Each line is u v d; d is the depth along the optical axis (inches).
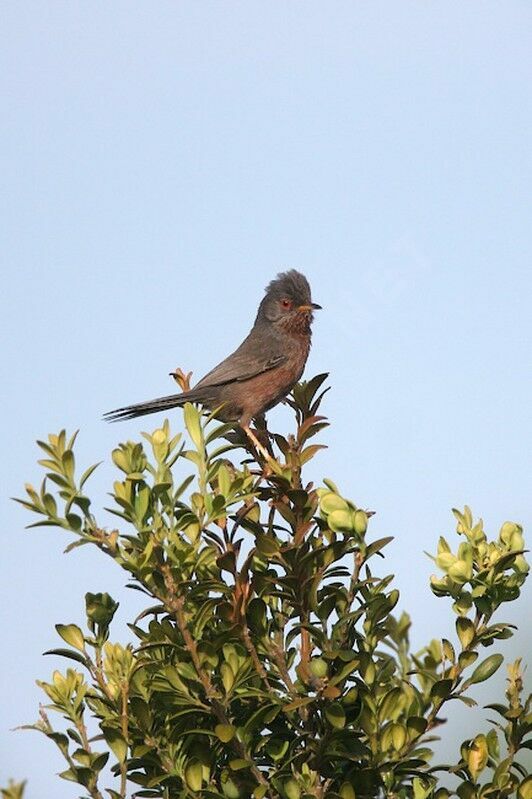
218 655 266.5
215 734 252.7
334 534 300.0
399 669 335.0
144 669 278.7
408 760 256.5
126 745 265.6
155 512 267.3
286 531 291.9
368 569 295.9
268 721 257.8
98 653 284.7
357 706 270.4
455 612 287.3
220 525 290.5
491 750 277.9
